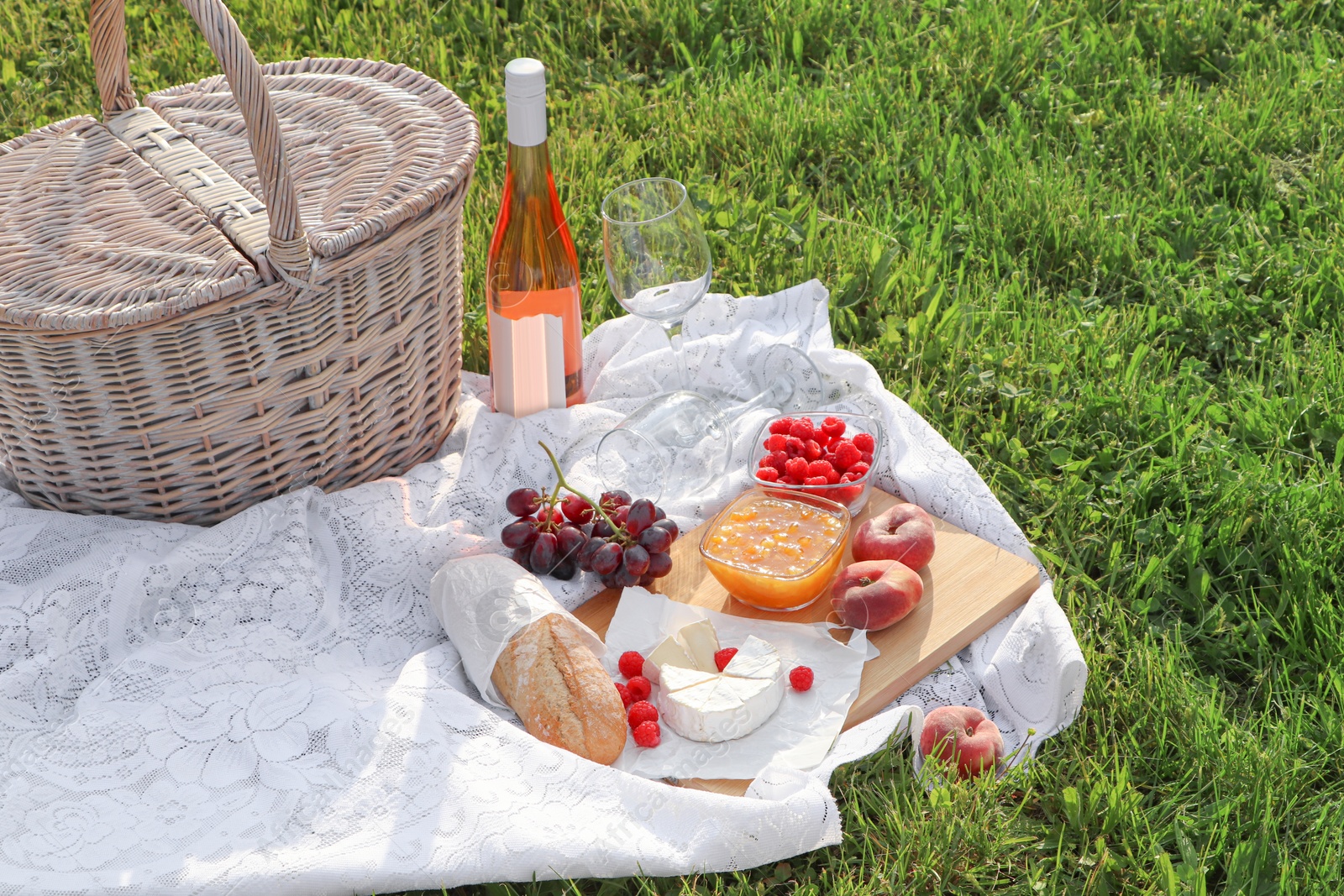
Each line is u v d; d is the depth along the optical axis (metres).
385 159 1.50
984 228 1.97
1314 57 2.25
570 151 2.06
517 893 1.34
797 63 2.30
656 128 2.15
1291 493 1.62
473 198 2.00
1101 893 1.35
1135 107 2.16
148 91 2.19
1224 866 1.37
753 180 2.07
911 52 2.29
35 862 1.28
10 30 2.28
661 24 2.33
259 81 1.31
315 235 1.41
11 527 1.46
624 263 1.58
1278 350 1.81
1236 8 2.34
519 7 2.37
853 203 2.05
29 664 1.41
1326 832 1.36
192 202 1.46
